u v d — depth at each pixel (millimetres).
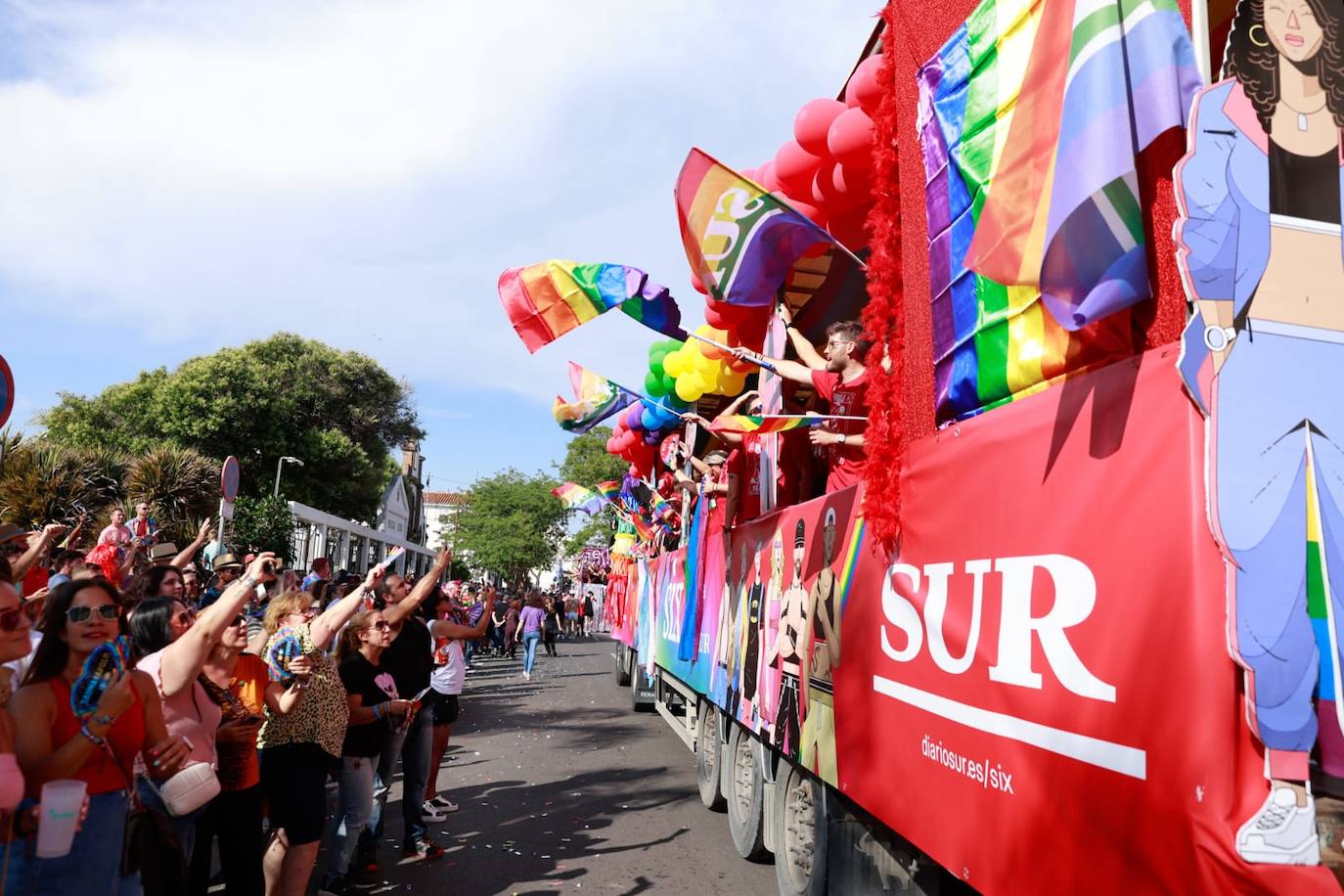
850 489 3938
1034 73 2283
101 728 2930
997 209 2318
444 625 7730
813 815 4531
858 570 3744
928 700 2916
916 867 3270
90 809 3049
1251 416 1699
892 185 3525
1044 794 2193
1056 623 2176
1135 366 1960
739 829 6273
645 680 14320
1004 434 2506
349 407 47844
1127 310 2107
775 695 5043
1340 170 1859
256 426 42656
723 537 6871
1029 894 2244
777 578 5137
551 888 5613
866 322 3633
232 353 43625
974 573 2633
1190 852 1673
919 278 3188
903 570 3215
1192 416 1741
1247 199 1781
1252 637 1604
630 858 6277
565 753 10672
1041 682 2230
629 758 10344
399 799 8195
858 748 3615
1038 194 2188
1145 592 1854
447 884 5688
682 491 9117
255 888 4285
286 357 46219
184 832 3852
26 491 16875
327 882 5332
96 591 3072
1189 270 1721
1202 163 1771
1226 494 1649
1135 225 2039
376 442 50469
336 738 4688
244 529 26062
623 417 11562
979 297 2693
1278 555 1648
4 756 2572
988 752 2484
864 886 3793
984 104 2662
